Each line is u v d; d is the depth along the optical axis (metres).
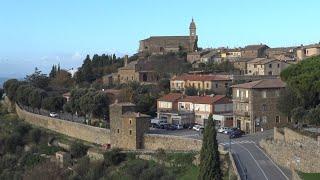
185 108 162.62
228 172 92.81
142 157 120.75
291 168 87.12
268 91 136.88
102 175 117.88
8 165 139.88
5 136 157.12
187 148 117.50
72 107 174.38
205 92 176.62
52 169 123.25
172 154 114.38
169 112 161.38
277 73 199.12
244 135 128.00
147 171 109.38
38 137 159.38
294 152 87.12
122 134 133.25
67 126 162.00
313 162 81.50
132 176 112.06
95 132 146.50
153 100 173.12
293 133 97.19
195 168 107.38
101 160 124.88
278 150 93.00
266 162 93.25
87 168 121.44
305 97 113.62
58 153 139.00
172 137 122.12
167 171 109.38
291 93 120.81
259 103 136.50
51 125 171.75
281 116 137.25
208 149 83.44
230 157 95.50
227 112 152.38
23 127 165.50
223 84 179.12
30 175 123.00
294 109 115.44
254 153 101.19
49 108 191.88
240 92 141.25
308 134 91.00
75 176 117.94
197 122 156.75
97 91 179.38
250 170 86.88
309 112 109.00
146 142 129.12
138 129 130.00
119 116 134.12
